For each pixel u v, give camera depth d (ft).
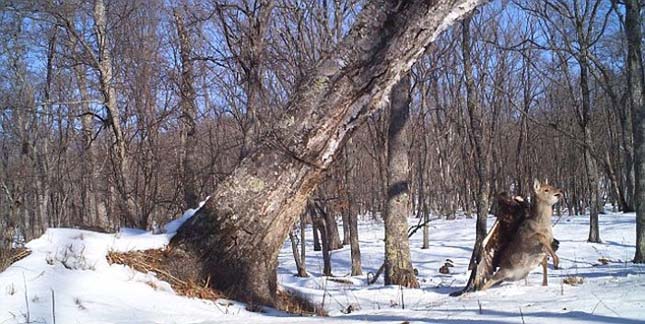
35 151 82.53
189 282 25.50
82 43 54.24
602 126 145.28
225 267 25.98
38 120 79.97
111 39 61.05
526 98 115.75
